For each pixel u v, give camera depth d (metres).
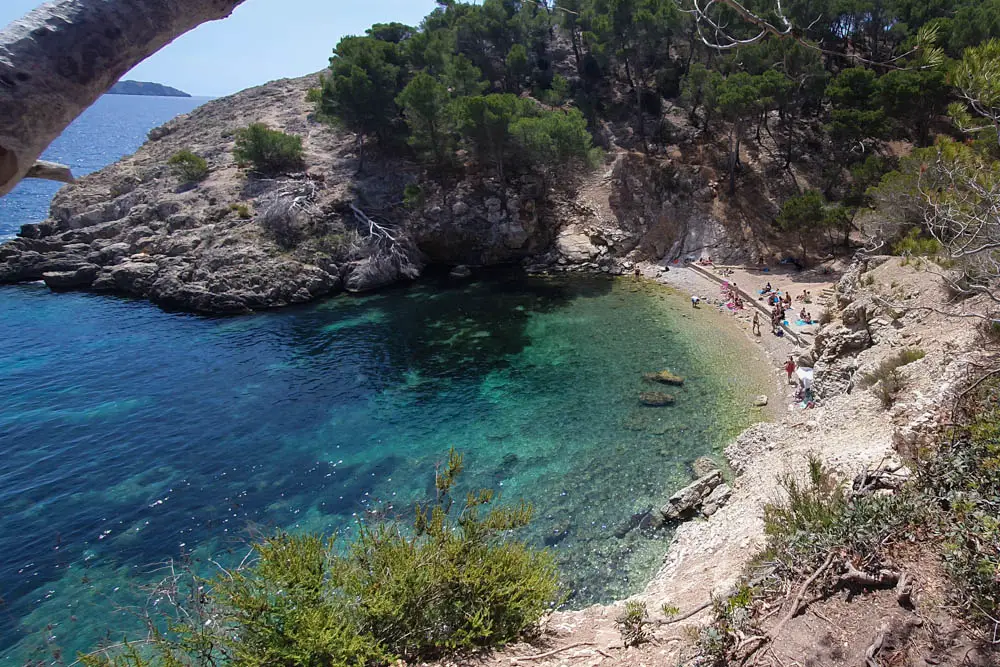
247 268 54.28
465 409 33.50
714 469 25.38
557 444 29.09
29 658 18.44
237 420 33.53
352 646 8.98
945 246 12.80
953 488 10.41
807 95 56.12
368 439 31.02
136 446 31.20
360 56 62.56
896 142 55.44
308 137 77.25
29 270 60.50
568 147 54.09
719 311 45.00
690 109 67.38
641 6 61.41
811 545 10.35
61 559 23.31
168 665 9.04
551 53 84.50
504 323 46.25
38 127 2.15
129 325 48.72
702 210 58.12
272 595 9.53
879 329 26.94
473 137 56.53
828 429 22.02
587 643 11.19
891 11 57.00
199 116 91.06
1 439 31.89
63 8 2.23
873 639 8.35
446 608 10.70
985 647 7.77
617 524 22.98
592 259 58.91
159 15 2.43
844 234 51.12
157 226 62.44
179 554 23.34
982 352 18.02
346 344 43.78
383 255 57.75
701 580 14.82
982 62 9.60
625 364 37.53
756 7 57.69
